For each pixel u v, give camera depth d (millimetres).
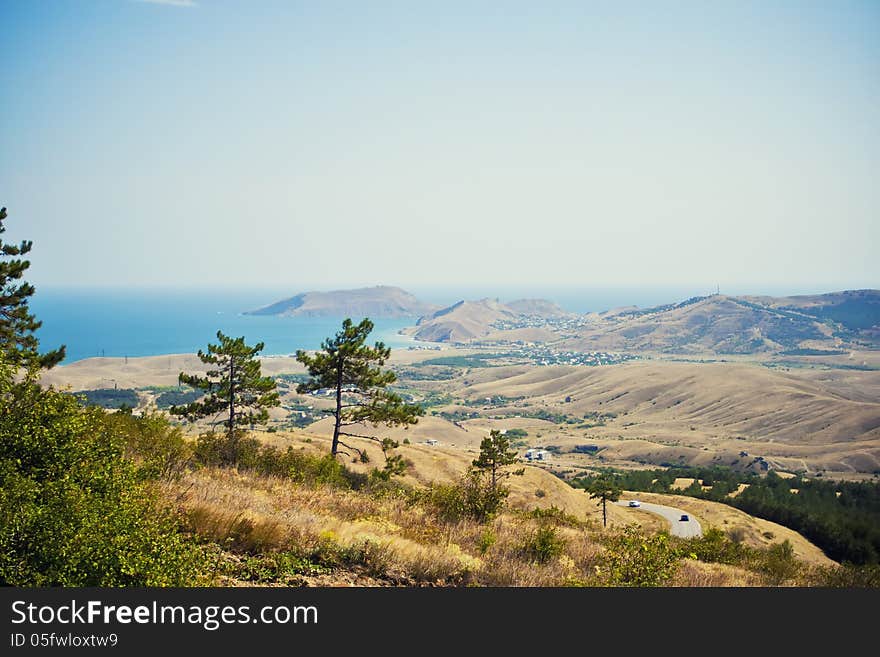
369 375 36750
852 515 107000
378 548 10180
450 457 85500
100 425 9273
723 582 14547
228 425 34062
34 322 20953
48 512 6996
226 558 8703
